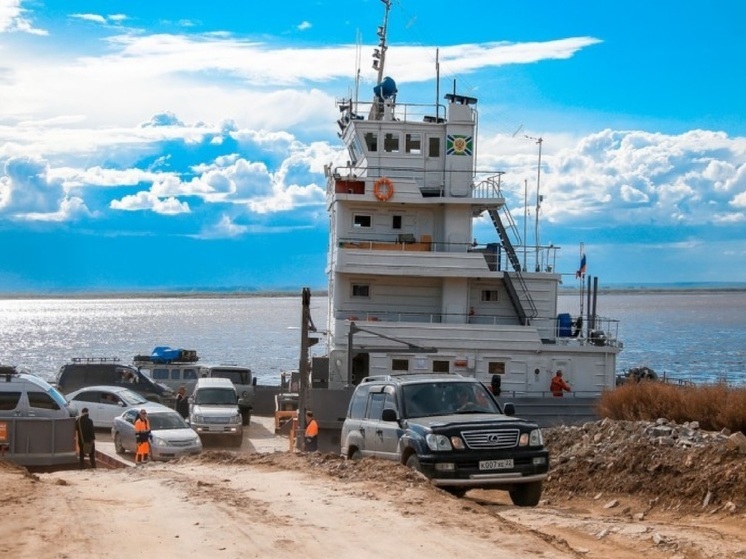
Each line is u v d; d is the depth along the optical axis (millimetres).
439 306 43469
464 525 12547
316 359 42969
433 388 19141
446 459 17328
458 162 44250
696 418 26609
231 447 39312
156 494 15984
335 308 43094
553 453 22266
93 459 29219
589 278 45469
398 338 41062
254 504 14391
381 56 47250
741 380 72562
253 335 164875
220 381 43406
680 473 18250
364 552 11047
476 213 46625
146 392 49562
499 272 42688
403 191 43000
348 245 42844
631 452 19641
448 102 44438
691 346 117375
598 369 41781
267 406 52594
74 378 49625
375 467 17484
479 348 41188
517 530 12430
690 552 13008
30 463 26969
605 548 13422
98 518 13242
